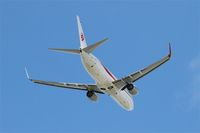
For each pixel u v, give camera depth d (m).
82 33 196.12
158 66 191.00
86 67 184.88
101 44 180.62
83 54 181.62
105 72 191.50
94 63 185.00
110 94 199.50
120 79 193.62
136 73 193.12
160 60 187.50
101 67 189.12
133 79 197.50
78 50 181.38
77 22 196.12
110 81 193.25
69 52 180.88
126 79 196.12
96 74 187.38
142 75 196.00
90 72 186.50
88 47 181.00
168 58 186.75
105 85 193.50
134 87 198.25
